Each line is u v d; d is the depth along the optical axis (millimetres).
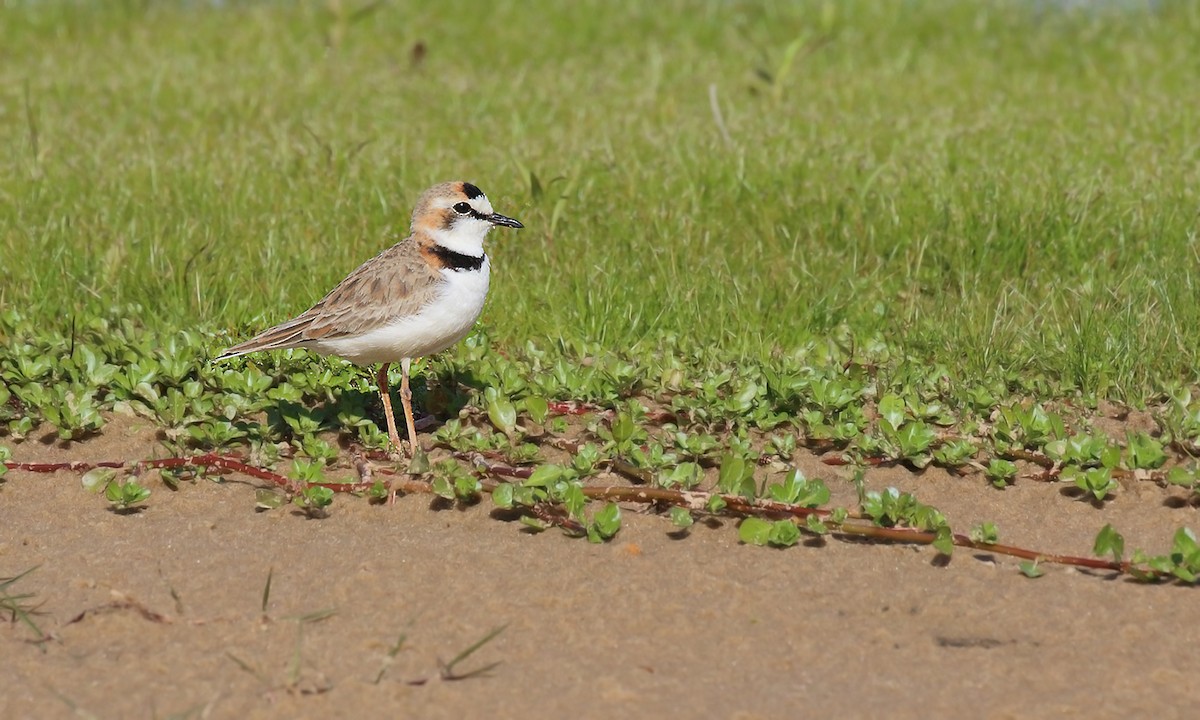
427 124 19250
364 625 8039
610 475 10328
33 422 11094
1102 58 23125
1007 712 7188
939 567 8914
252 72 22219
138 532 9375
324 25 25828
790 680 7504
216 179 16359
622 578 8672
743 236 15086
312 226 15102
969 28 25391
